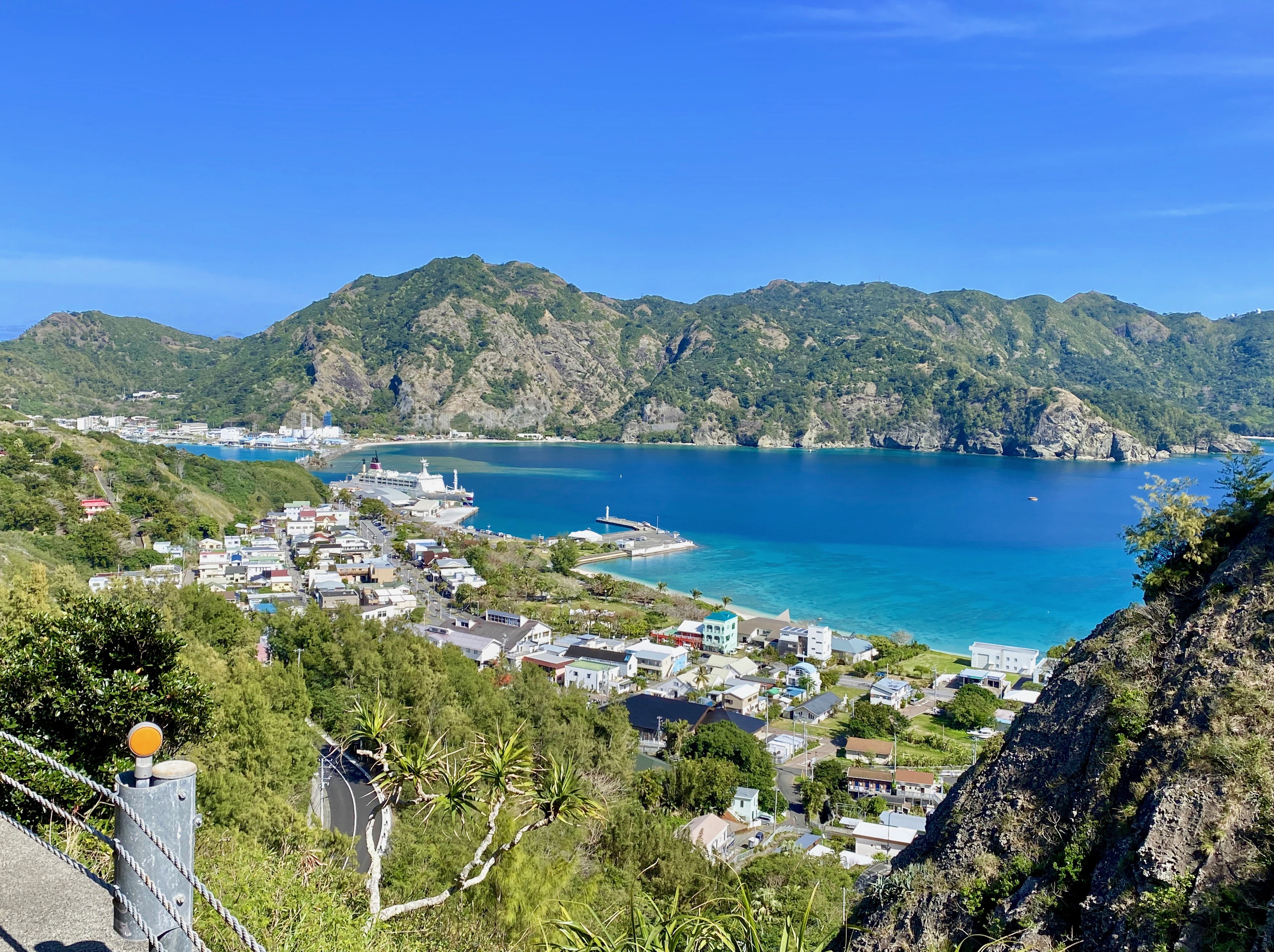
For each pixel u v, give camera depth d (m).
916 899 15.95
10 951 7.73
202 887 6.71
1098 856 14.05
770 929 14.16
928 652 94.81
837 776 58.91
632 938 13.55
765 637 97.50
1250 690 13.85
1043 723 16.67
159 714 17.06
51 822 14.09
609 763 50.53
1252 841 12.29
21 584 32.47
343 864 22.58
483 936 16.91
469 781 15.04
